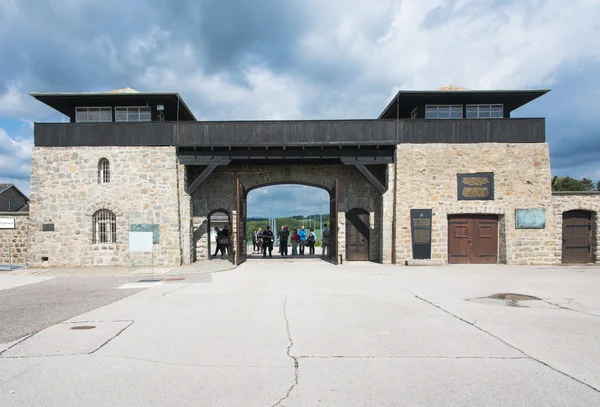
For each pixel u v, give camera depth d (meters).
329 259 18.58
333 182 17.97
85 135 16.20
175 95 16.14
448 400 3.92
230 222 17.94
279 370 4.73
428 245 16.19
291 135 16.16
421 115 17.16
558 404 3.83
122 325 6.76
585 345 5.62
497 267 15.16
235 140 16.16
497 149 16.27
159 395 4.04
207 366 4.87
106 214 16.27
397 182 16.20
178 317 7.34
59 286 11.24
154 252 15.96
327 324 6.82
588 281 11.47
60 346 5.62
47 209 16.06
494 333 6.23
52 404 3.84
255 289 10.48
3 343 5.75
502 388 4.19
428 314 7.53
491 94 16.41
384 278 12.38
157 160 16.14
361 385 4.29
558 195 16.34
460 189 16.19
